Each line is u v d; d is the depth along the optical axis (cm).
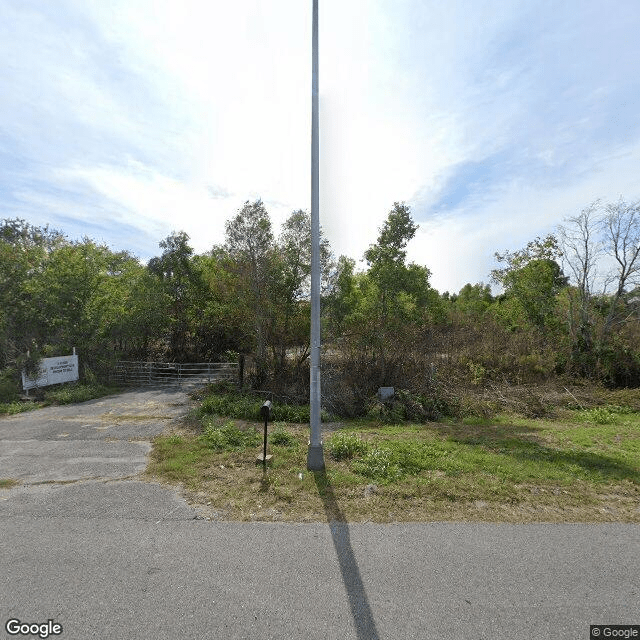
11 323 1262
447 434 782
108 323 1515
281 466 554
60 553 337
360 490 473
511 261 1823
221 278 1441
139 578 301
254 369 1228
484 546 352
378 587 293
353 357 1197
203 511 420
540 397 1143
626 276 1498
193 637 244
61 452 633
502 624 256
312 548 346
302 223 1259
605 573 312
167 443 664
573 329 1524
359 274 1894
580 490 482
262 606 271
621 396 1187
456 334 1563
